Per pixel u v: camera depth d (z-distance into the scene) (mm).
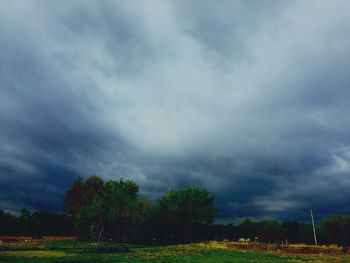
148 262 36219
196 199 99562
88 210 86312
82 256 41656
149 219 92812
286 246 64000
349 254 54812
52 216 110688
